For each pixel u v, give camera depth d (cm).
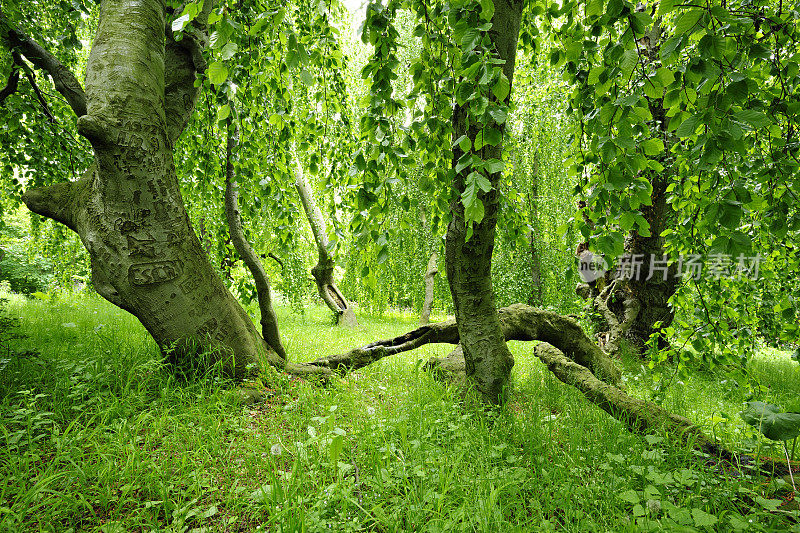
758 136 207
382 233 175
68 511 145
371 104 168
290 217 339
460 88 133
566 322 394
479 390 269
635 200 138
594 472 169
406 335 380
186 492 154
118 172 231
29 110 367
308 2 334
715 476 163
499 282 787
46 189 265
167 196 253
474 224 241
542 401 314
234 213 346
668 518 127
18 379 251
